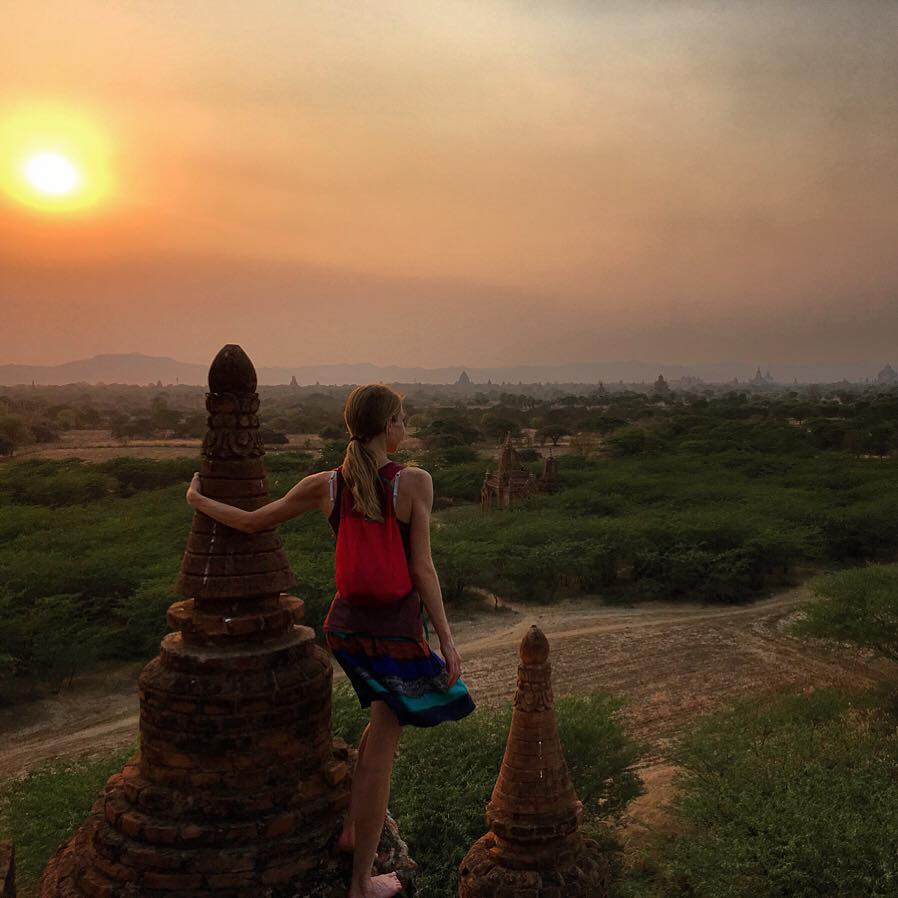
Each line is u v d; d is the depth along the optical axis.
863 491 60.75
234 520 4.12
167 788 3.99
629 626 38.84
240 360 4.27
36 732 27.06
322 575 35.16
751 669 32.69
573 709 20.75
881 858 14.38
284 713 4.07
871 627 29.00
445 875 15.73
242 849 3.84
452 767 17.84
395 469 3.74
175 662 4.06
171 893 3.75
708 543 45.22
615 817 20.27
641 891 17.23
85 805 17.12
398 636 3.69
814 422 109.44
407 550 3.79
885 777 17.75
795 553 46.25
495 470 76.94
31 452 115.62
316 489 3.89
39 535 46.88
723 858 15.49
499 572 43.97
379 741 3.86
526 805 8.02
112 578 36.69
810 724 21.66
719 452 89.38
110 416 190.12
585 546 44.16
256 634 4.18
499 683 31.62
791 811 15.73
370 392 3.75
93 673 32.09
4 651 29.59
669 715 28.36
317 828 4.04
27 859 16.69
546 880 7.92
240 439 4.27
